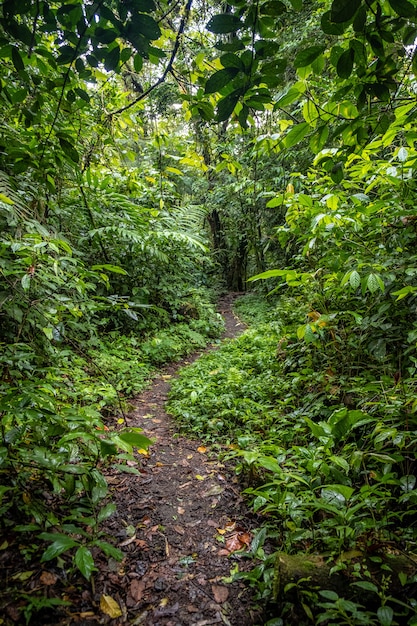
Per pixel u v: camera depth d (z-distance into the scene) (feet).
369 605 4.91
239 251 43.70
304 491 6.91
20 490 6.25
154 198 22.39
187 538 6.80
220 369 14.96
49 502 6.68
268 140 7.91
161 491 8.15
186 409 11.98
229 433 10.64
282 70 4.34
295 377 11.55
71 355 12.73
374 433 6.75
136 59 5.13
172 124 24.43
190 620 5.18
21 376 8.29
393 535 5.85
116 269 8.36
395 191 9.78
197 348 21.04
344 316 10.57
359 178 10.46
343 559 5.29
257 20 4.11
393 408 7.11
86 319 13.52
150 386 14.71
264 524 7.01
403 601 4.92
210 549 6.56
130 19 4.38
